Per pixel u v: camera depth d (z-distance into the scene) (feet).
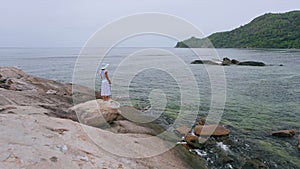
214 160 23.53
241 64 124.26
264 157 24.43
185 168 19.95
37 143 13.42
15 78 51.03
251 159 23.86
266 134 30.68
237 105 45.06
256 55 200.54
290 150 26.07
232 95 53.72
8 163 10.82
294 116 38.42
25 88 44.50
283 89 60.90
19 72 56.65
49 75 92.63
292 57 175.42
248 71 100.83
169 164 19.40
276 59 158.92
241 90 59.77
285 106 44.70
